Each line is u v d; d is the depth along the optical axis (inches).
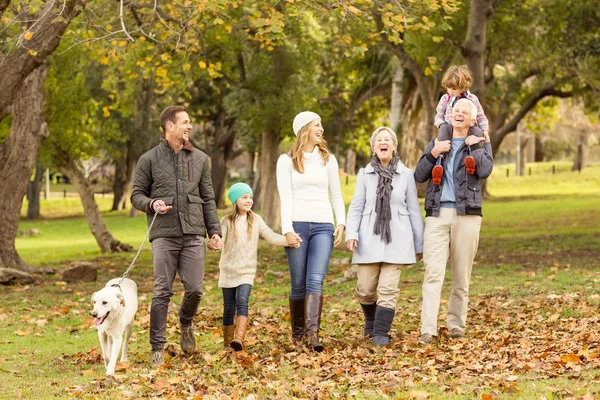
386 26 523.2
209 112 1854.1
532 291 469.7
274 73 1131.9
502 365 279.6
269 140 1242.6
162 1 673.6
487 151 334.0
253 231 339.0
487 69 1416.1
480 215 336.5
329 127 1478.8
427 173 339.9
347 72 1262.3
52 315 470.9
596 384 244.5
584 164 2608.3
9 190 751.1
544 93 1344.7
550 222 1247.5
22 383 290.0
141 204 315.3
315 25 1104.2
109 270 780.0
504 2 974.4
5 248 748.0
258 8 639.1
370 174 343.6
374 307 353.4
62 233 1779.0
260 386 265.3
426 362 293.6
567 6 941.8
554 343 317.1
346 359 305.6
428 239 339.3
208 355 321.4
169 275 317.1
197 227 319.6
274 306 484.1
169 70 856.9
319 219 336.8
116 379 284.4
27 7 554.6
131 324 316.2
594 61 1047.0
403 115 1630.2
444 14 808.9
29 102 756.6
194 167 322.0
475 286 516.4
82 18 721.6
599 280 481.7
